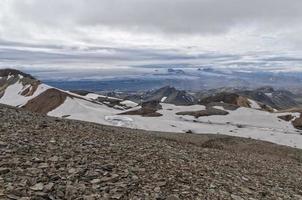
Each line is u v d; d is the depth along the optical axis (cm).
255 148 5338
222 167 2305
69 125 2777
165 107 17462
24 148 1747
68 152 1823
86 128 2827
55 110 16200
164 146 2703
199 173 1941
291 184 2267
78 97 19000
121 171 1667
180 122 12188
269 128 12794
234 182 1927
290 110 16700
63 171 1523
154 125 11294
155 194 1456
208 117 14438
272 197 1805
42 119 2855
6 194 1200
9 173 1398
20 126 2303
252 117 14475
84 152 1892
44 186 1337
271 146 5538
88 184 1442
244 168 2489
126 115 13725
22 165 1503
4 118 2503
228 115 14825
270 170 2669
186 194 1538
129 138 2762
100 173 1580
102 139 2411
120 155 1978
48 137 2117
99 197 1331
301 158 5022
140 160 1947
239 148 5241
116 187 1454
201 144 5228
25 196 1227
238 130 11156
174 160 2130
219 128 11344
